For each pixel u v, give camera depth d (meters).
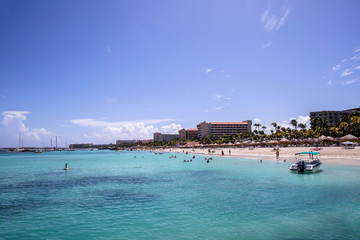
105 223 14.52
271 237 11.84
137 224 14.20
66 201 20.64
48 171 48.56
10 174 43.16
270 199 19.39
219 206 17.72
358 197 19.30
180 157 95.12
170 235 12.34
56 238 12.29
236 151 102.12
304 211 15.93
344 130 96.00
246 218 14.83
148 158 95.94
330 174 31.44
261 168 41.97
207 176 34.78
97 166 59.59
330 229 12.76
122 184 29.62
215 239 11.70
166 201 19.83
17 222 15.01
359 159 47.62
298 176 31.06
